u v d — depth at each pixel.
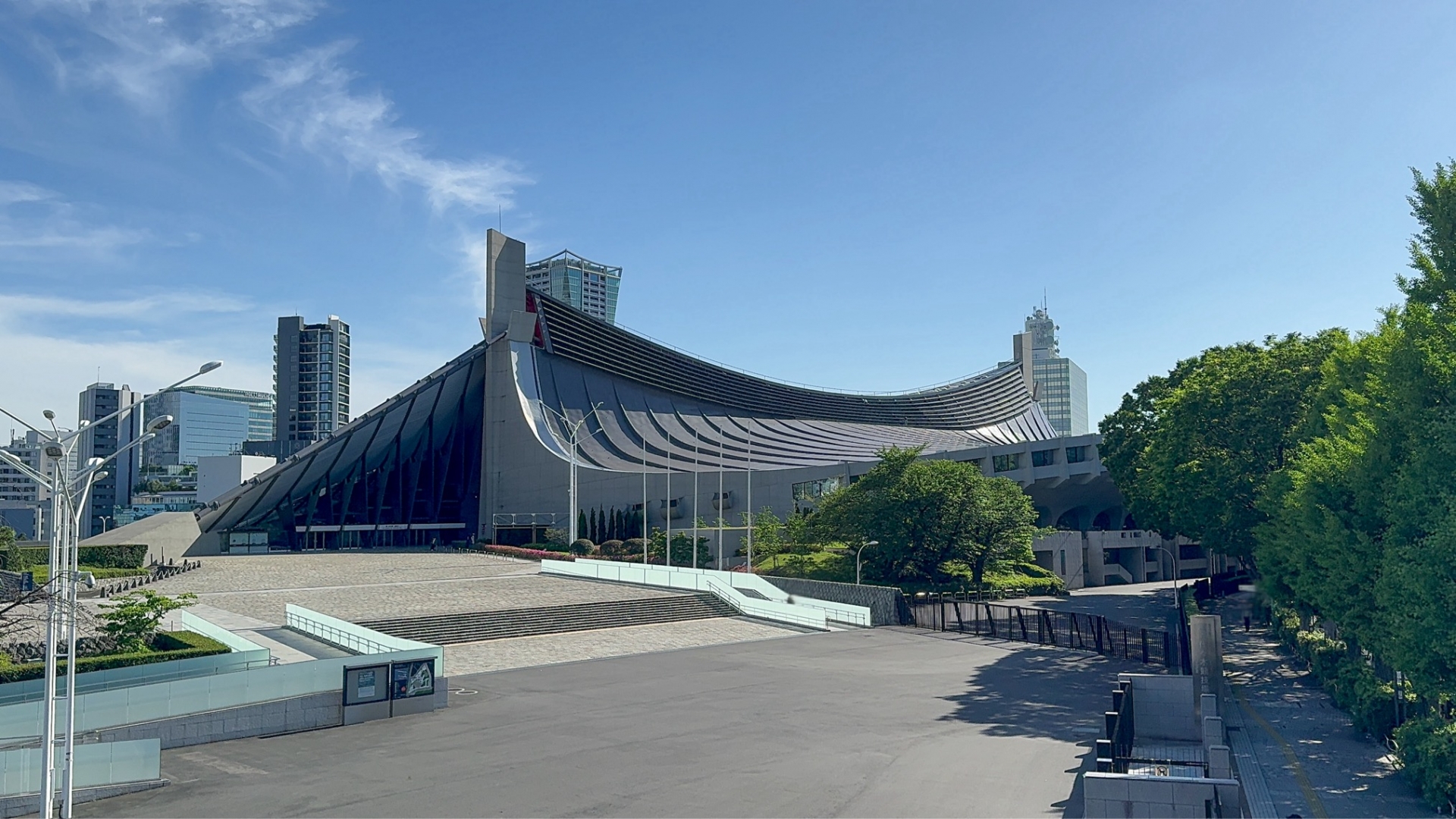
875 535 56.72
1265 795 18.70
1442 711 21.64
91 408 168.00
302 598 46.75
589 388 92.75
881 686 30.67
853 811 17.59
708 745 22.70
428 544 92.69
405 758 21.95
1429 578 17.89
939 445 107.81
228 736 23.92
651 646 39.22
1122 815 15.98
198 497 103.31
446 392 87.25
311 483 84.25
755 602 47.78
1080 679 31.92
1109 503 90.88
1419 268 21.11
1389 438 22.47
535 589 51.16
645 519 61.59
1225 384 41.81
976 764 20.92
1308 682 32.06
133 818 17.89
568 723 25.34
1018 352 156.88
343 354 188.25
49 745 17.50
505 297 90.25
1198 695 24.69
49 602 17.84
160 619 34.47
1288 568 34.41
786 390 108.62
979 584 58.97
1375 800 18.30
